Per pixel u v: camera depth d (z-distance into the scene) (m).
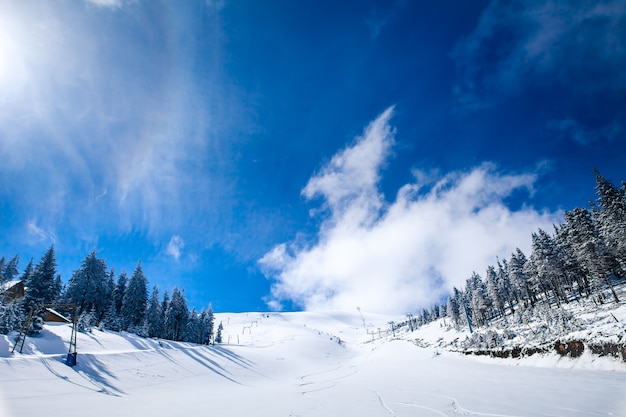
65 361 28.56
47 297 54.59
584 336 29.12
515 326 51.56
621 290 42.12
